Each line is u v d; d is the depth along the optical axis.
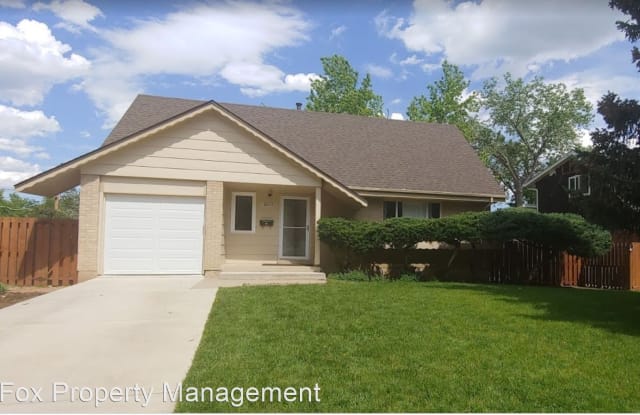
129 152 11.77
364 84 35.47
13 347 5.45
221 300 8.56
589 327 7.04
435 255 14.66
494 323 7.15
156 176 11.88
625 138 9.53
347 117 19.69
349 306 8.25
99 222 11.55
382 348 5.54
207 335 6.04
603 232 14.07
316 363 4.92
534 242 14.53
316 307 8.07
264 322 6.82
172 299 8.66
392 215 16.00
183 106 16.64
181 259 12.15
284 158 12.87
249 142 12.62
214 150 12.34
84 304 8.07
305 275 12.27
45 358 5.05
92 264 11.40
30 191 13.05
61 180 12.09
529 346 5.80
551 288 13.09
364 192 14.89
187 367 4.79
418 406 3.84
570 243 14.13
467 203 16.66
